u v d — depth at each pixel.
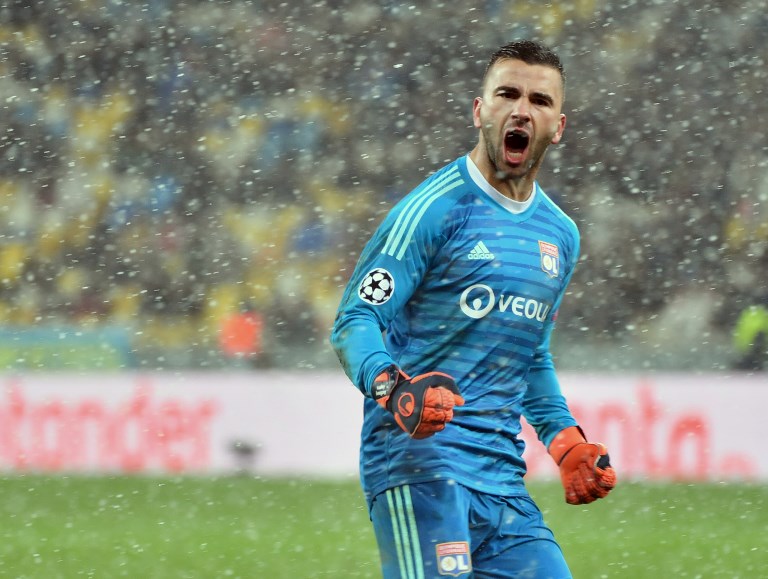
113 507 33.62
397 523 10.60
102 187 57.53
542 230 11.12
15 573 23.59
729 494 36.75
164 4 61.16
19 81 59.94
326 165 58.16
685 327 51.06
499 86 10.80
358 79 59.81
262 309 53.66
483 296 10.67
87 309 54.41
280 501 35.06
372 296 10.38
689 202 54.75
